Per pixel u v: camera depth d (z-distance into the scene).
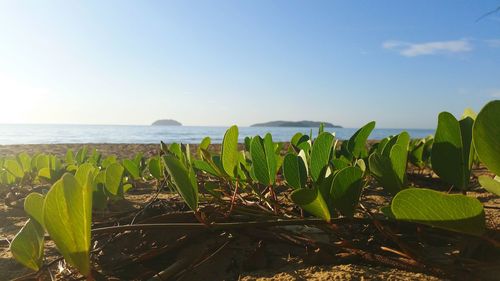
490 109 0.21
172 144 0.67
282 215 0.40
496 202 0.57
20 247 0.26
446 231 0.32
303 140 0.66
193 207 0.31
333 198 0.29
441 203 0.20
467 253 0.30
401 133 0.36
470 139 0.31
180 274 0.34
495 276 0.27
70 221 0.22
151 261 0.37
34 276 0.31
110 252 0.38
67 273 0.33
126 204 0.59
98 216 0.47
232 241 0.37
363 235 0.36
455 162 0.31
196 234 0.39
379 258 0.31
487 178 0.27
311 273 0.32
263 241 0.37
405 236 0.34
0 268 0.37
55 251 0.40
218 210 0.42
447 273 0.28
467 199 0.20
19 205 0.69
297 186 0.36
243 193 0.54
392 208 0.21
